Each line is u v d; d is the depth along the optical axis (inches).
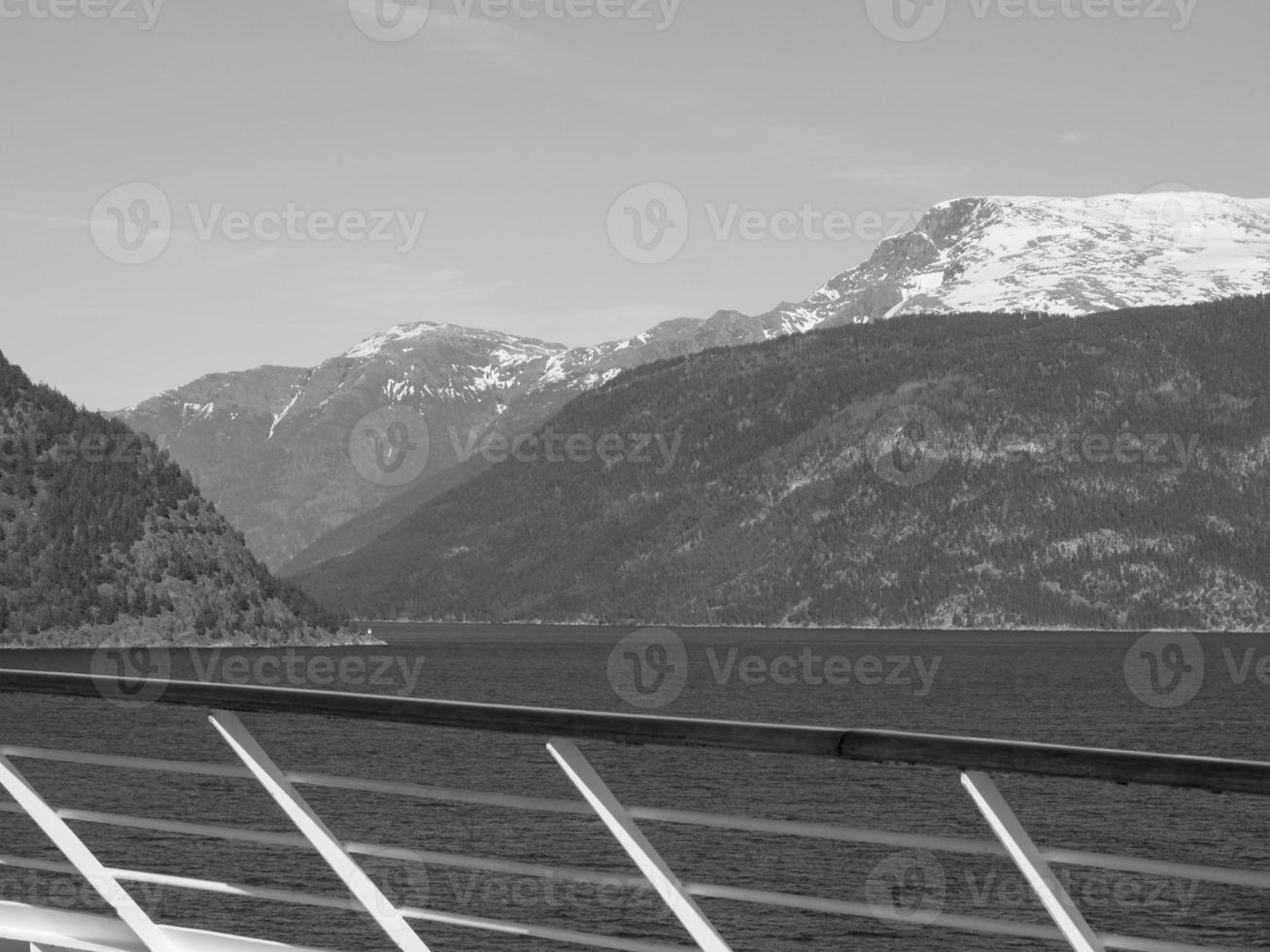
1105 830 2239.2
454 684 6776.6
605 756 3523.6
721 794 2711.6
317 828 212.8
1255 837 2153.1
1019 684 6894.7
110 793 2613.2
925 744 169.0
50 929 236.5
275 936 1385.3
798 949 1376.7
